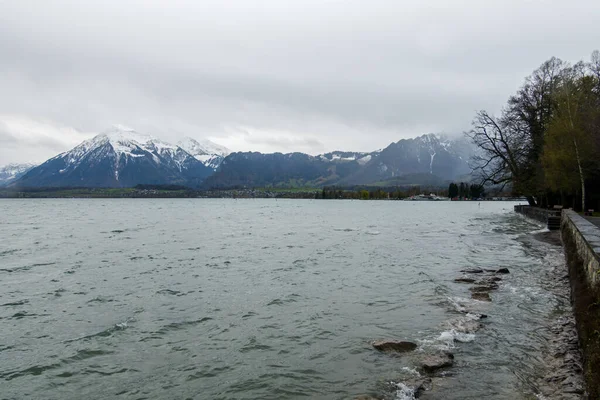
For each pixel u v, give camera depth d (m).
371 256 31.22
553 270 23.23
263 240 43.69
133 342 13.80
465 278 21.67
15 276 25.09
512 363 11.04
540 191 57.56
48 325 15.71
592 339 9.89
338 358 12.00
